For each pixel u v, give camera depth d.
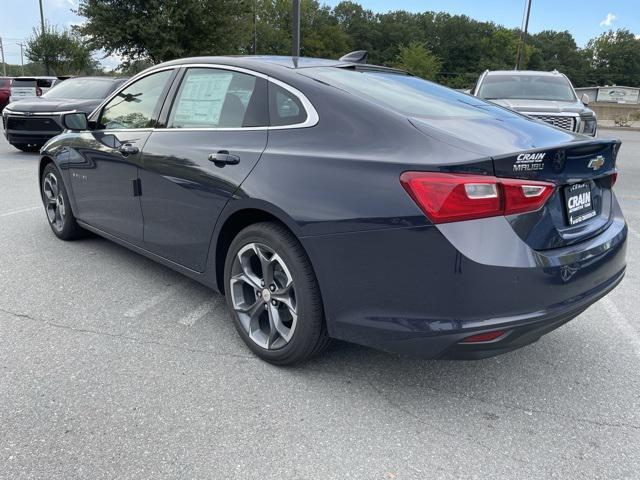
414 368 3.03
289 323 2.95
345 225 2.47
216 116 3.27
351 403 2.68
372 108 2.67
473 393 2.81
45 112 10.83
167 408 2.59
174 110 3.56
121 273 4.32
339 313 2.60
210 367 2.96
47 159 5.02
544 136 2.73
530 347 3.33
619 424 2.58
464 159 2.27
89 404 2.59
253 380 2.85
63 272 4.31
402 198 2.33
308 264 2.69
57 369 2.89
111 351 3.10
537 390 2.86
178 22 20.75
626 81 111.69
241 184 2.89
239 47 23.83
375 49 99.62
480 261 2.22
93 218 4.44
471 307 2.27
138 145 3.69
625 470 2.27
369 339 2.54
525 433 2.50
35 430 2.40
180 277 4.27
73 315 3.54
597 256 2.65
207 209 3.14
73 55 35.84
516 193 2.28
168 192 3.44
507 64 100.12
